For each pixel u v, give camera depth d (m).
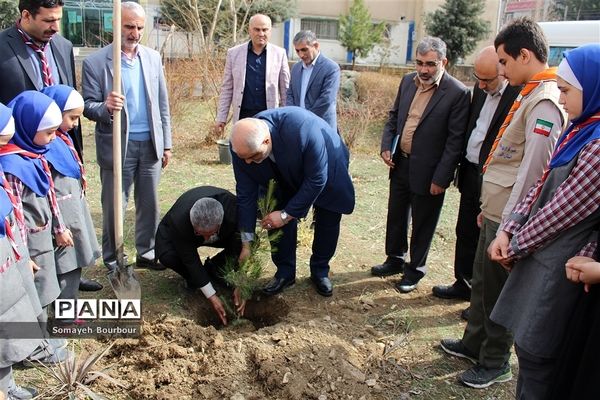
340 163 3.85
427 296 4.26
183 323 3.58
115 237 3.82
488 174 3.02
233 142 3.26
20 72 3.40
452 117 3.79
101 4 16.48
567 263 2.06
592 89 2.05
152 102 4.17
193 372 3.16
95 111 3.83
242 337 3.59
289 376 3.06
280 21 16.64
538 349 2.26
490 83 3.50
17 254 2.59
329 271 4.62
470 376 3.18
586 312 2.04
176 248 3.70
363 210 6.27
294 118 3.48
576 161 2.13
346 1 25.14
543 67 2.68
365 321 3.83
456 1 15.88
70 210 3.31
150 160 4.28
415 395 3.09
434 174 3.88
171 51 10.38
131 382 3.09
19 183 2.82
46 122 2.86
